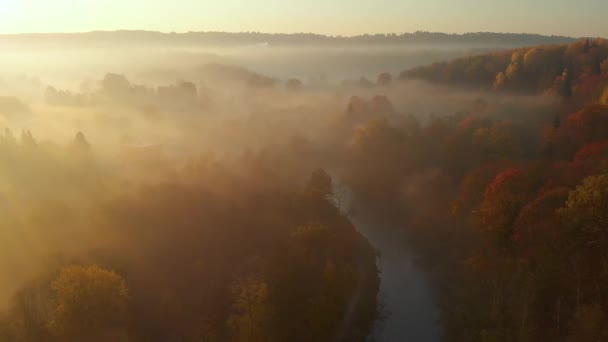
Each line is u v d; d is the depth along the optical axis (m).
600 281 43.19
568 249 46.03
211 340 45.78
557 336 42.19
